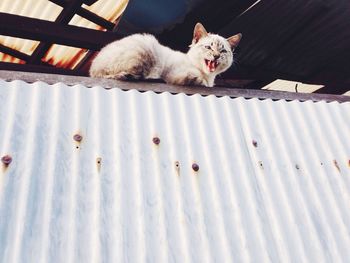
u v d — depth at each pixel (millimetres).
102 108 2215
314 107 2883
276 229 2080
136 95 2365
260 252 1952
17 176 1784
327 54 5203
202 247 1863
